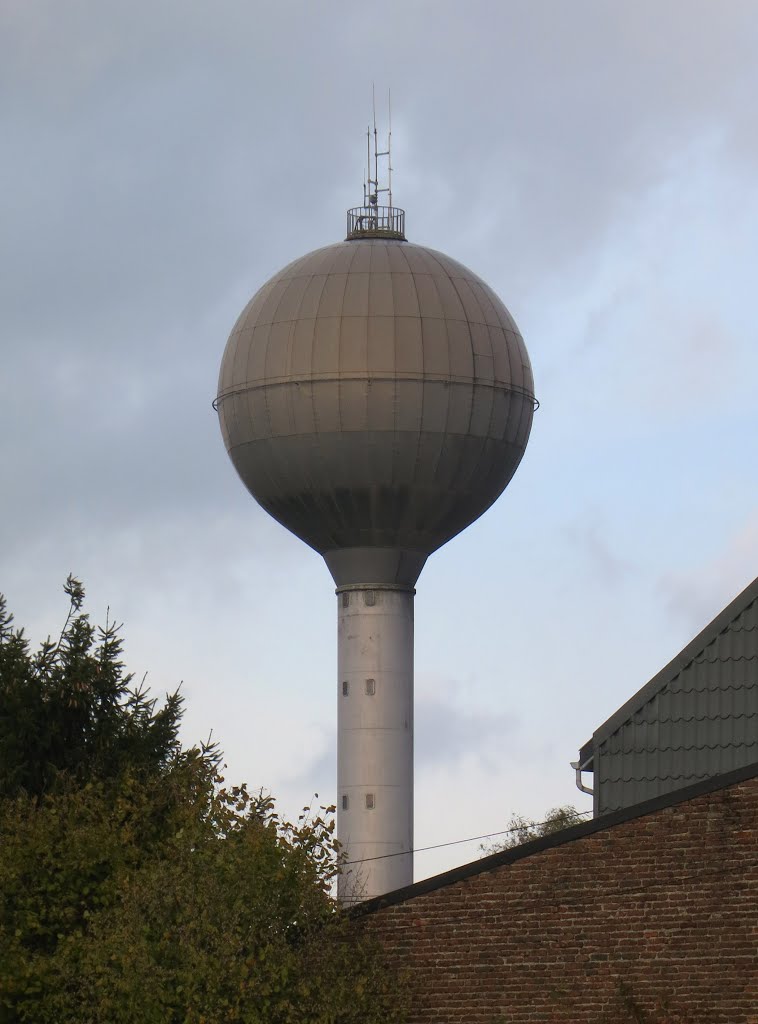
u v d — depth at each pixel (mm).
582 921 45250
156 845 49781
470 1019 45562
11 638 64625
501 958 45656
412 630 80438
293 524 79812
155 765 63031
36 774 62375
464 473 77375
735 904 44188
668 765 52844
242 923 44281
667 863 44844
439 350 76312
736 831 44531
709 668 53000
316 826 47312
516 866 46062
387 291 77188
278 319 77438
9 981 45000
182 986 43062
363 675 79375
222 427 80250
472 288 78875
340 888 78375
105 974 44312
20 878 48312
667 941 44531
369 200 82938
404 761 79375
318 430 76125
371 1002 45094
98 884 48344
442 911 46344
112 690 64250
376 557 79000
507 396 77688
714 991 43969
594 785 53375
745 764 52062
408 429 76000
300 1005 43656
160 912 44344
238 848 45844
